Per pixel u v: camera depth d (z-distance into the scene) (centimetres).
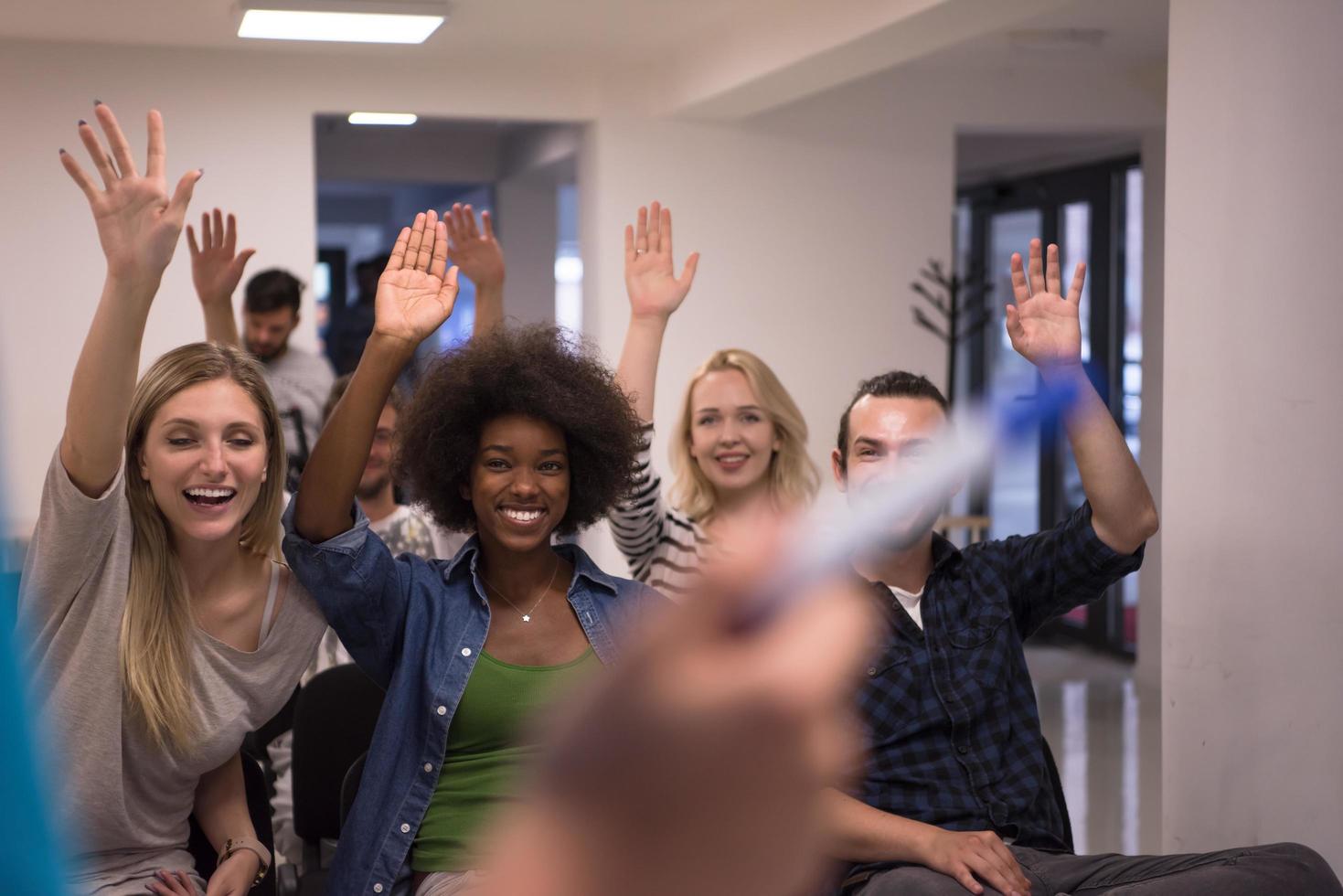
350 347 884
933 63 694
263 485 230
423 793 216
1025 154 835
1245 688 298
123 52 600
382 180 980
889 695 263
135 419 215
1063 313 262
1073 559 272
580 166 702
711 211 682
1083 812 525
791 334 694
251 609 223
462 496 240
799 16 514
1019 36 634
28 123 589
